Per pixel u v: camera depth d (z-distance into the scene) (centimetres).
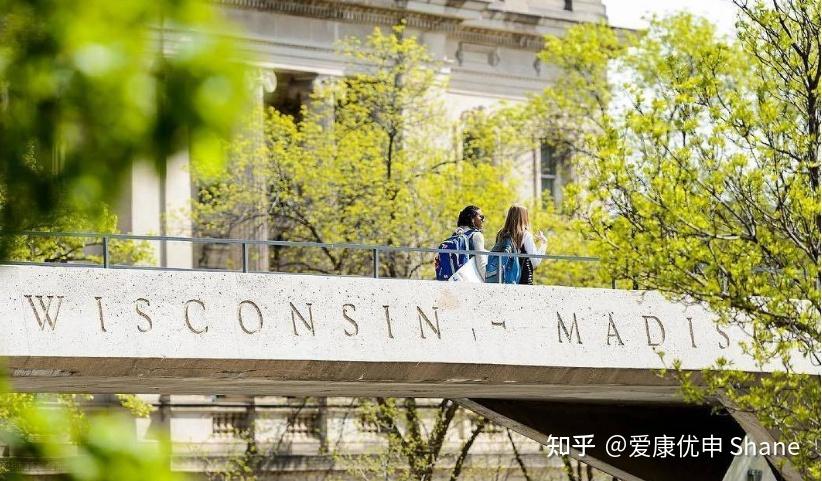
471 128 4903
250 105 451
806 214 2141
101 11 409
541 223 4309
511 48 5641
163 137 416
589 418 2758
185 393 2375
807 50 2250
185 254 4709
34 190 407
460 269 2122
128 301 1811
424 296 2002
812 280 2120
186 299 1845
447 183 4453
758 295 2120
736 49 2830
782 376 2202
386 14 5219
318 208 4516
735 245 2192
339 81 4731
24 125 405
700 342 2178
